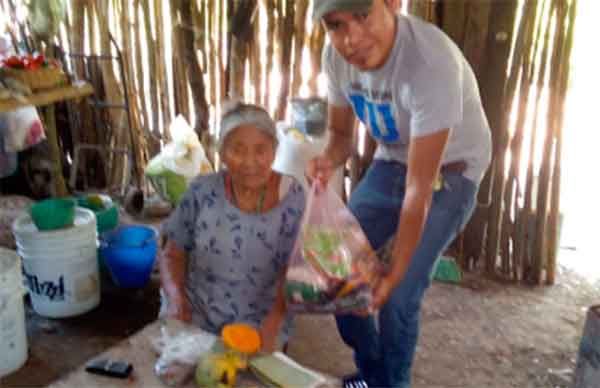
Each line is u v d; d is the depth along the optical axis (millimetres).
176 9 3174
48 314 2438
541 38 2545
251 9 3014
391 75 1560
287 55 3010
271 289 1688
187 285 1707
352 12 1407
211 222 1625
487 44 2584
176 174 3205
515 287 2801
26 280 2465
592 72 4680
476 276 2877
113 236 2609
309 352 2301
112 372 1283
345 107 1895
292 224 1631
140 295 2625
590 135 4102
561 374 2182
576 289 2787
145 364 1331
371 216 1848
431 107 1479
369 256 1528
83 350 2260
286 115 3111
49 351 2246
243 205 1624
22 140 3248
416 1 2602
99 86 3549
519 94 2627
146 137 3557
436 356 2297
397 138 1742
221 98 3266
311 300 1424
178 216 1673
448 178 1717
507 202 2775
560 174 2672
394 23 1522
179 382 1262
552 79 2570
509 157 2721
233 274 1653
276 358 1326
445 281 2820
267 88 3121
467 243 2902
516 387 2141
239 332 1326
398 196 1792
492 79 2615
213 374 1244
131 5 3314
